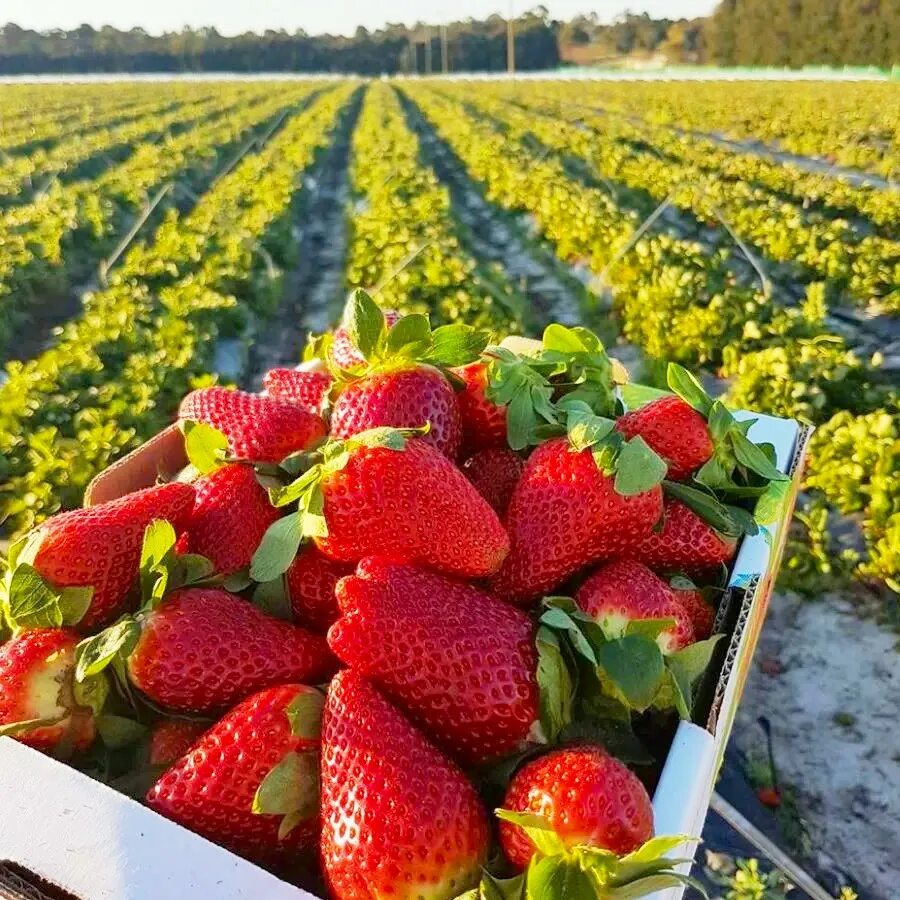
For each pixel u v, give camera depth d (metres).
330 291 1.74
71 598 0.23
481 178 2.80
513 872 0.19
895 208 1.93
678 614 0.24
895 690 0.61
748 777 0.55
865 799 0.54
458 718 0.21
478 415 0.29
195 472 0.31
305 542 0.25
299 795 0.20
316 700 0.21
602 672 0.21
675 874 0.17
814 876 0.49
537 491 0.25
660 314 1.19
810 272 1.52
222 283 1.48
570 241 1.70
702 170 2.75
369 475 0.23
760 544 0.28
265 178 2.81
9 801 0.19
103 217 2.16
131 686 0.23
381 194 2.36
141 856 0.18
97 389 1.03
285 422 0.28
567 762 0.19
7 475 0.84
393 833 0.18
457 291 1.33
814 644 0.66
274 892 0.18
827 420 0.95
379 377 0.27
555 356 0.30
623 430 0.28
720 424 0.27
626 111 5.17
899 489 0.73
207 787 0.20
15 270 1.63
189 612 0.22
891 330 1.34
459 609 0.22
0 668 0.22
